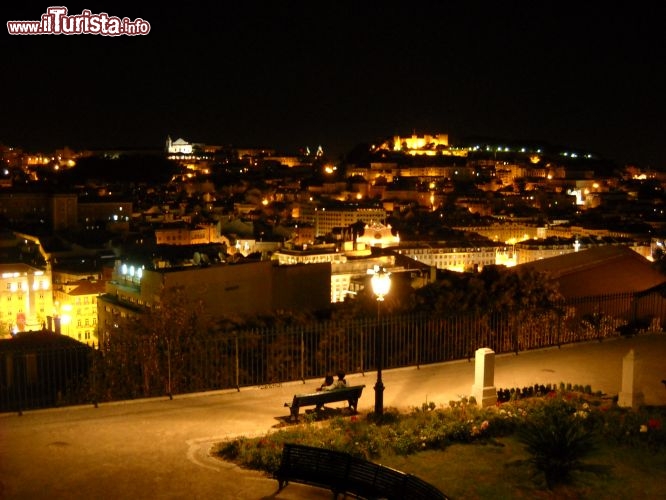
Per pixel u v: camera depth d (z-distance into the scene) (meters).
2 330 109.06
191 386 27.36
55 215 197.00
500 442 20.59
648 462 19.30
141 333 29.05
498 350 33.19
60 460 19.44
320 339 31.34
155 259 115.94
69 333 107.88
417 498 15.47
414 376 29.05
